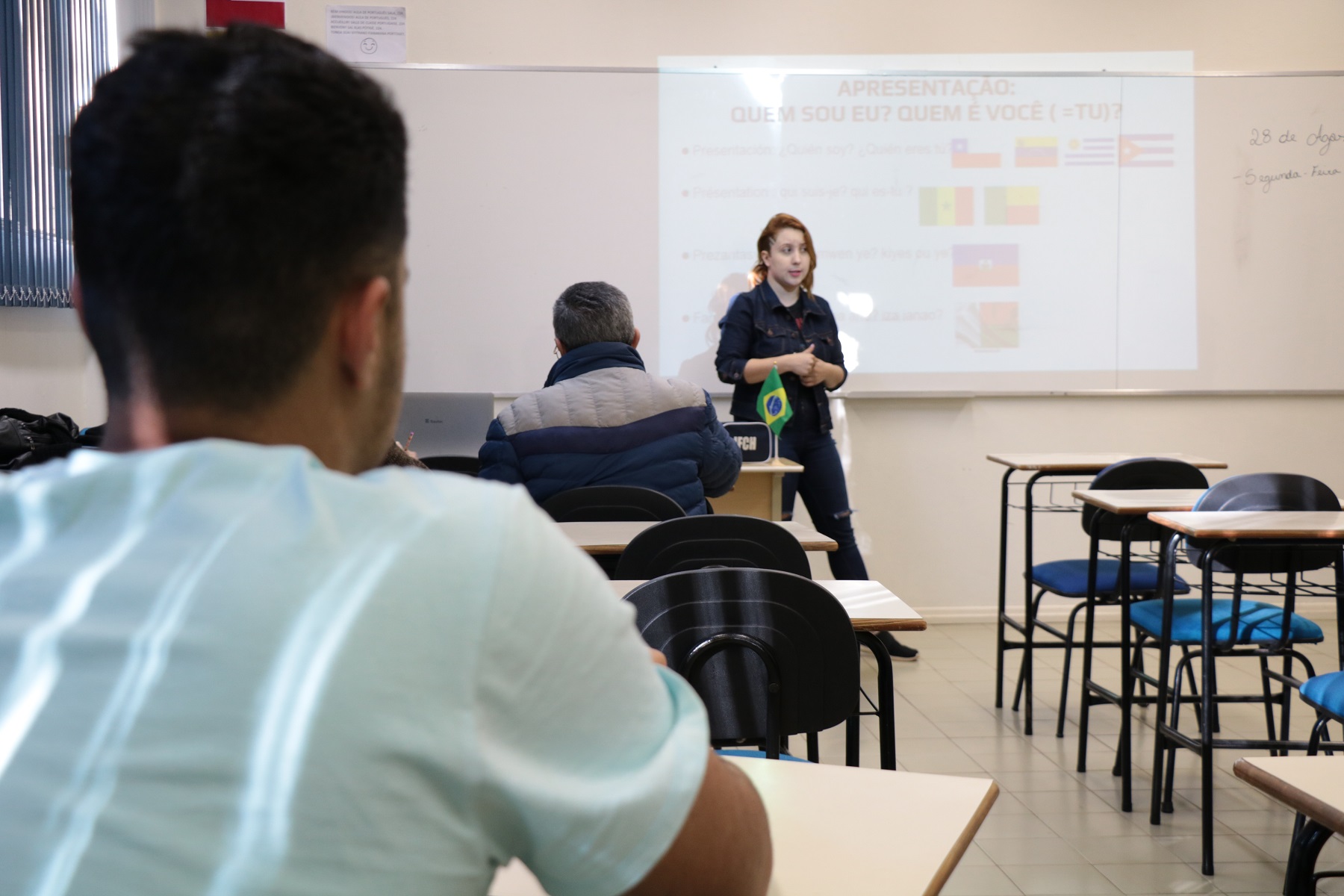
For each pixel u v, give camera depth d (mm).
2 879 405
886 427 4859
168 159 460
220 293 469
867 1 4746
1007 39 4773
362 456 539
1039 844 2568
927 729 3457
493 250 4684
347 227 488
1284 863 2465
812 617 1603
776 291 4477
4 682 437
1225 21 4781
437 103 4637
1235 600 2652
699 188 4742
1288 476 2848
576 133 4688
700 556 2111
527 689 455
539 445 2748
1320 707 2297
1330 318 4848
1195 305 4836
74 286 503
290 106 473
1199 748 2467
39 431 2799
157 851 405
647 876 481
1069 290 4824
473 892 454
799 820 907
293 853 410
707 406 2869
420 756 427
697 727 518
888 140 4773
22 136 3227
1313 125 4797
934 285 4816
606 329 2871
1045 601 4934
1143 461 3354
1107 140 4797
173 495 460
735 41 4719
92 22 3861
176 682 423
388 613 436
